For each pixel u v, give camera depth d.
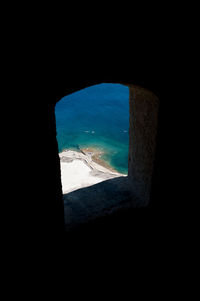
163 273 2.65
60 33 1.70
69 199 2.98
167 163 2.52
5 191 1.97
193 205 2.85
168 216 2.85
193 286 2.58
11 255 2.20
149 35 1.90
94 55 1.86
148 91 2.19
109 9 1.71
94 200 2.91
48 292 2.42
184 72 2.15
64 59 1.80
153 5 1.79
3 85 1.69
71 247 2.55
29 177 2.03
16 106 1.78
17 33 1.59
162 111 2.25
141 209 2.73
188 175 2.65
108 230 2.68
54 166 2.11
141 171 2.88
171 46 2.00
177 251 2.84
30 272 2.34
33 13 1.57
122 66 1.97
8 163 1.91
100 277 2.59
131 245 2.79
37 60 1.72
